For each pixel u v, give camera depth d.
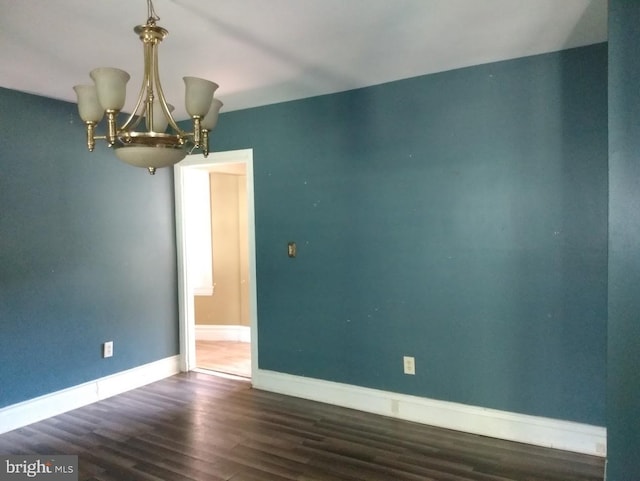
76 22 2.17
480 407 3.01
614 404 1.85
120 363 3.89
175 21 2.18
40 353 3.34
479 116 2.93
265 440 2.97
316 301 3.61
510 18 2.23
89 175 3.67
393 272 3.27
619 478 1.85
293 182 3.66
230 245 5.54
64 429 3.17
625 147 1.81
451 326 3.08
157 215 4.22
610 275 1.84
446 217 3.06
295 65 2.83
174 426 3.20
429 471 2.57
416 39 2.47
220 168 4.73
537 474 2.52
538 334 2.82
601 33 2.44
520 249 2.85
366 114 3.32
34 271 3.30
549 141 2.74
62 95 3.36
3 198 3.13
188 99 1.68
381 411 3.35
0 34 2.29
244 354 4.98
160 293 4.25
